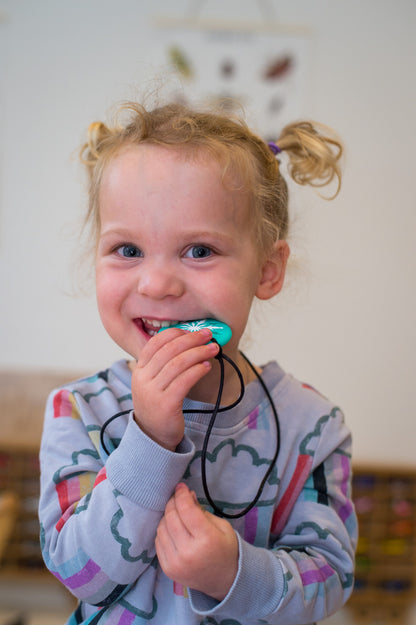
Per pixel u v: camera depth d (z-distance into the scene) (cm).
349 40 218
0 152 218
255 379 88
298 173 98
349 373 223
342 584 79
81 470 77
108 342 221
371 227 220
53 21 217
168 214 71
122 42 218
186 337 69
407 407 223
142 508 68
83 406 82
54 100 218
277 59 217
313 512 82
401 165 220
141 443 68
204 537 66
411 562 195
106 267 76
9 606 208
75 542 70
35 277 220
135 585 76
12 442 191
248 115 107
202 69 217
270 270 88
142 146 75
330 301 221
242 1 218
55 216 219
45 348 221
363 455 223
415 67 219
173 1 218
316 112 219
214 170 73
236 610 69
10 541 195
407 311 222
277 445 83
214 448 80
